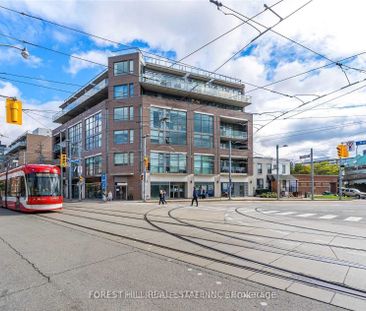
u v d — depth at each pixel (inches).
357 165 2581.2
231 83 1861.5
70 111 2062.0
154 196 1483.8
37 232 417.1
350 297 181.0
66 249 305.0
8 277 217.0
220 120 1819.6
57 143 2369.6
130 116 1491.1
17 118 500.1
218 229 428.8
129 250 299.7
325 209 843.4
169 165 1539.1
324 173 3056.1
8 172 890.7
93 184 1696.6
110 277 215.0
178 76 1702.8
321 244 324.2
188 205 995.9
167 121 1547.7
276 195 1694.1
